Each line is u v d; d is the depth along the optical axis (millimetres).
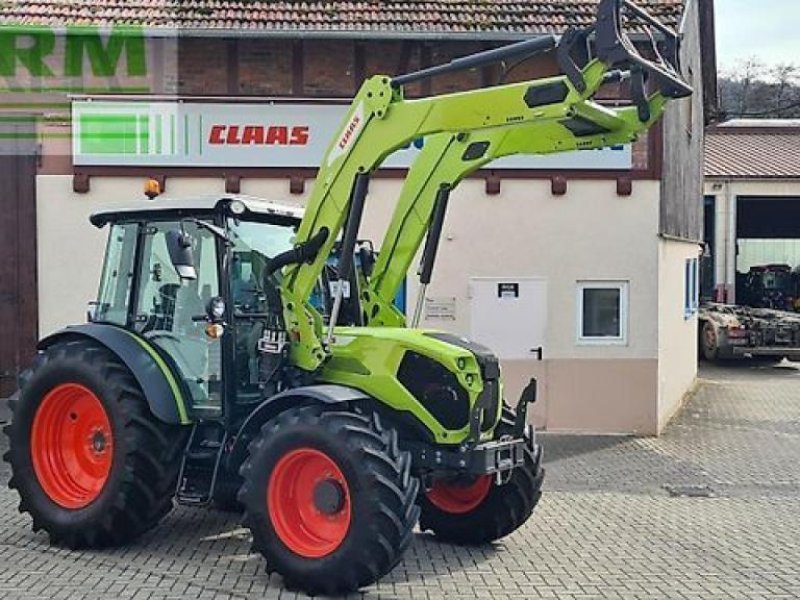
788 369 22859
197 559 7465
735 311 24594
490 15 13711
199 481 7707
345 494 6680
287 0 13883
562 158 13383
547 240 13430
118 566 7262
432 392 7273
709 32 21266
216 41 13500
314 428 6703
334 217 7547
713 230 34031
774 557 7867
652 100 6758
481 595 6727
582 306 13477
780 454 12570
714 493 10383
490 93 7031
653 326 13438
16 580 6895
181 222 7914
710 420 15141
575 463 11734
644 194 13406
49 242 13375
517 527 8016
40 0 13711
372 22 13438
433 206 7973
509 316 13445
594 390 13469
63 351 7945
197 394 7691
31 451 8008
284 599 6551
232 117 13312
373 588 6848
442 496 8148
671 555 7887
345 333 7551
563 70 6637
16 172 13484
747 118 45375
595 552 7934
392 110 7391
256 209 7797
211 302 7566
